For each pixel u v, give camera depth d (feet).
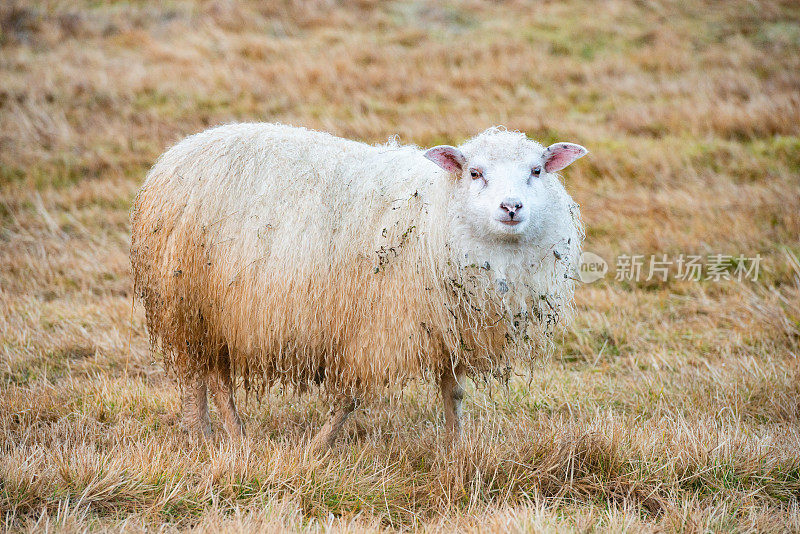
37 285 42.91
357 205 24.27
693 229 47.42
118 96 72.84
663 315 39.93
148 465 22.20
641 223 49.34
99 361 34.42
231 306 24.77
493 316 23.71
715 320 38.40
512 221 21.61
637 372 33.65
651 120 66.03
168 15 94.68
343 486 22.17
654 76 78.69
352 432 28.89
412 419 29.84
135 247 27.25
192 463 23.11
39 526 18.94
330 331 24.30
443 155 22.90
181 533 19.54
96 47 85.81
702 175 55.42
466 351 24.23
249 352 25.23
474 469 23.24
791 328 35.60
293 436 28.07
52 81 74.38
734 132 62.85
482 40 88.89
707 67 80.33
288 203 24.45
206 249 24.99
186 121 68.39
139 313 38.91
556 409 30.25
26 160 61.00
